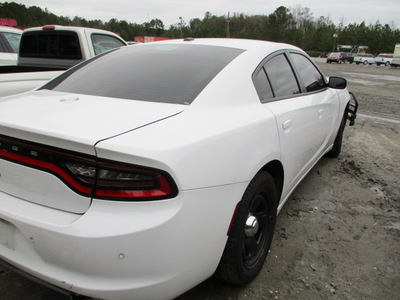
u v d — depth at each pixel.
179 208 1.41
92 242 1.35
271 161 2.15
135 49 2.65
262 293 2.09
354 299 2.08
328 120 3.47
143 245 1.37
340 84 3.49
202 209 1.52
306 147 2.82
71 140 1.37
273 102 2.31
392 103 9.94
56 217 1.45
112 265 1.39
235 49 2.38
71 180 1.43
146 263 1.41
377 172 4.25
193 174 1.46
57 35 4.87
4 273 2.21
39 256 1.50
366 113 8.27
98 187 1.38
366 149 5.21
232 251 1.81
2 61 6.39
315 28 95.12
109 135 1.42
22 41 5.34
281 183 2.41
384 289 2.18
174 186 1.40
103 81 2.16
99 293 1.41
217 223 1.62
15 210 1.52
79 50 4.75
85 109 1.73
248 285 2.15
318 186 3.74
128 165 1.35
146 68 2.22
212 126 1.68
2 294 2.01
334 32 89.50
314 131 2.98
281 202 2.57
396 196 3.57
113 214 1.38
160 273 1.45
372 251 2.58
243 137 1.79
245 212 1.84
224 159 1.63
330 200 3.41
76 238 1.36
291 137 2.37
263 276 2.24
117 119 1.58
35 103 1.89
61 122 1.54
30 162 1.50
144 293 1.45
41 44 5.11
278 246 2.59
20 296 2.01
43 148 1.46
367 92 12.47
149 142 1.41
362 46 82.19
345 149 5.18
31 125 1.49
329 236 2.76
